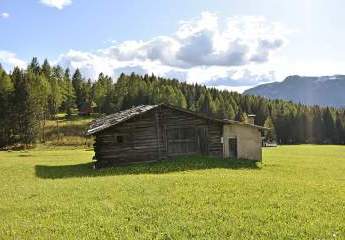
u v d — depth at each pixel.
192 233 15.60
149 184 26.62
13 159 58.03
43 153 75.69
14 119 124.06
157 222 17.17
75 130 140.62
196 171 36.78
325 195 23.83
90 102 186.50
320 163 49.00
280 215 18.42
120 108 177.00
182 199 21.78
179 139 47.56
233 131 49.69
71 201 21.81
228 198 22.08
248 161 46.12
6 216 19.08
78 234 15.75
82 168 44.03
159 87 199.38
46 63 196.12
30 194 24.70
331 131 183.88
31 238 15.41
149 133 46.38
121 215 18.48
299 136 184.00
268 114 196.00
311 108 198.62
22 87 127.81
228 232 15.82
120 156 45.22
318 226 16.66
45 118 151.75
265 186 26.17
